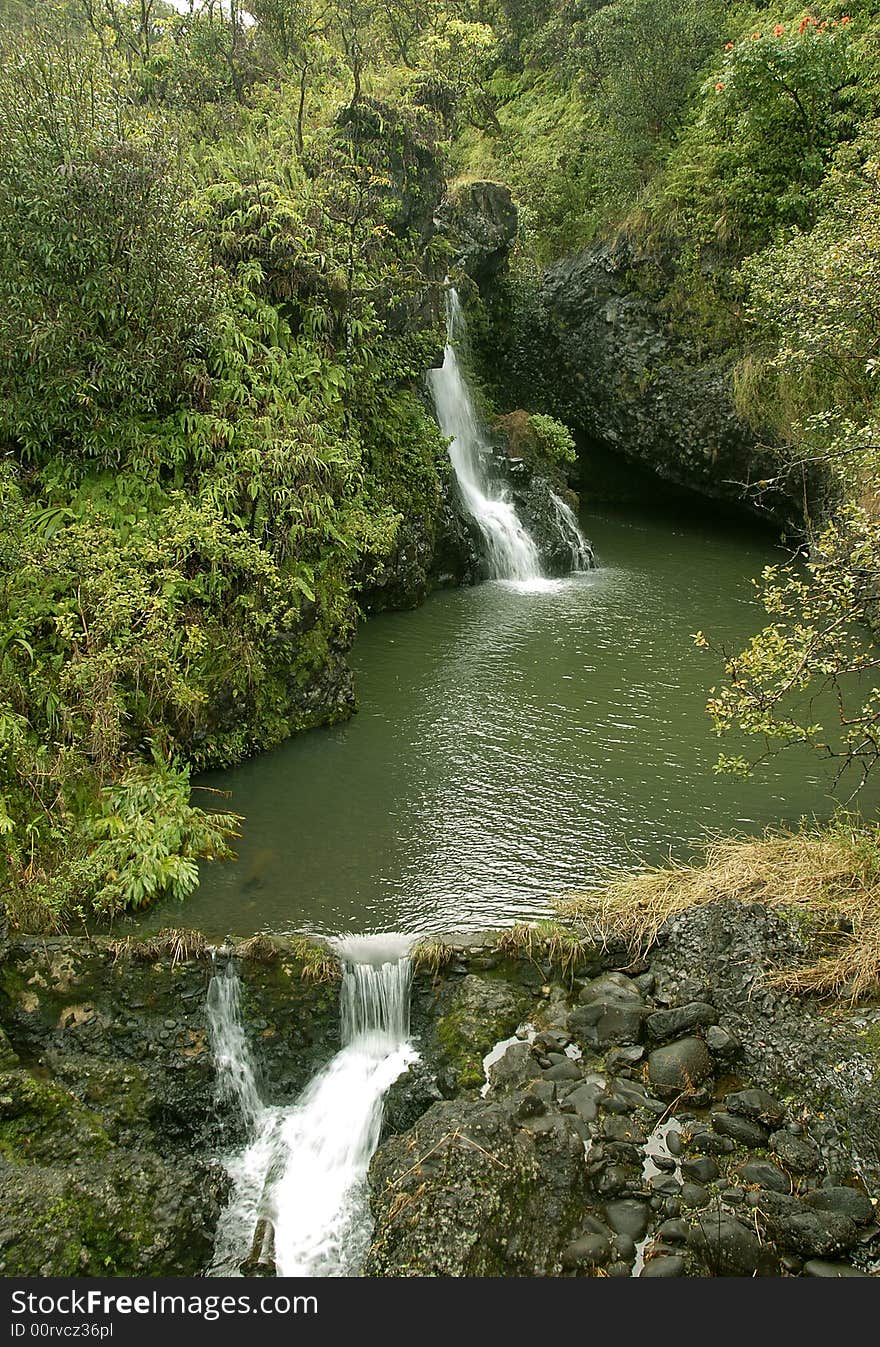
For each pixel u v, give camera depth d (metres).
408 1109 5.90
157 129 10.57
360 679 11.38
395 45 19.64
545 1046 6.07
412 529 13.86
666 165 18.11
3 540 8.34
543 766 9.34
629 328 18.45
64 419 9.28
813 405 14.16
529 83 24.19
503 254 18.05
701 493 18.89
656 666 11.91
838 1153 5.29
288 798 8.73
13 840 7.18
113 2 15.20
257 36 15.26
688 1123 5.60
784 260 13.27
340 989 6.46
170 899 7.24
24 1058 5.96
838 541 7.14
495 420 18.38
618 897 6.98
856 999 5.96
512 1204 4.90
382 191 13.84
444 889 7.36
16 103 8.83
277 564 9.88
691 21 18.00
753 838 8.00
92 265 8.98
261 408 10.39
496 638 12.82
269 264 11.48
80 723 7.93
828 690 11.12
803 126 15.11
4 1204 4.86
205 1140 5.98
